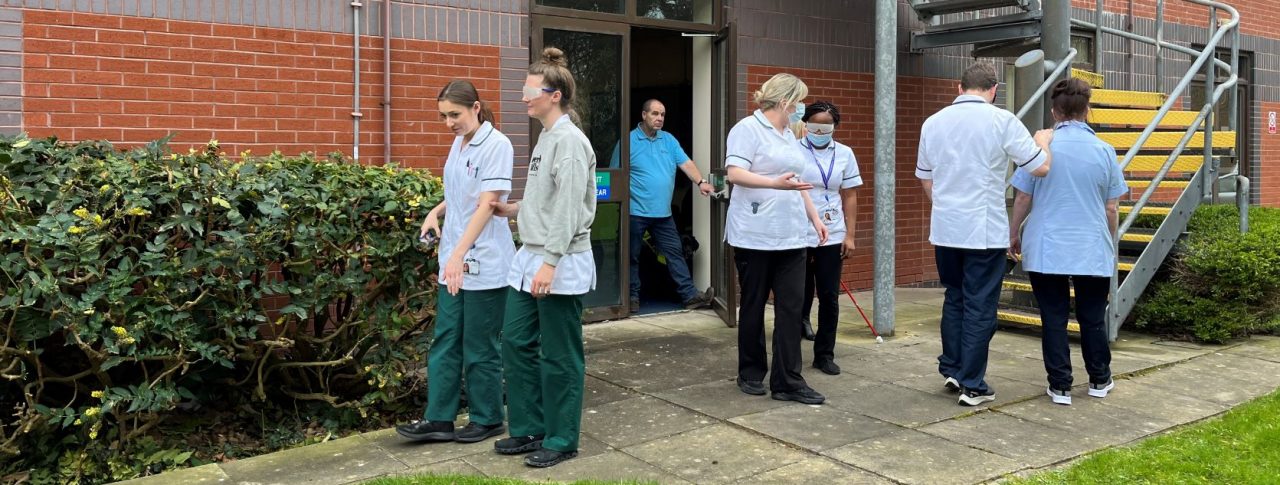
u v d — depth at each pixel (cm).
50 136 463
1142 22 1079
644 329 697
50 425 421
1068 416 478
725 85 715
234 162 496
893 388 531
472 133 422
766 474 392
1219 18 1165
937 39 857
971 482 382
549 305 395
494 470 398
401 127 622
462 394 504
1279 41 1255
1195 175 701
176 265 406
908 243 919
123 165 421
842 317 761
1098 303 508
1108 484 378
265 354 451
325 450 425
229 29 561
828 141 557
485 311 431
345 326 465
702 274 804
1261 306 667
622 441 436
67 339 402
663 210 750
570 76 398
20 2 502
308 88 588
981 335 489
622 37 719
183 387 444
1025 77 735
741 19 782
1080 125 505
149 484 384
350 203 450
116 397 406
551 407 406
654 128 734
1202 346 650
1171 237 684
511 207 426
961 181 489
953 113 494
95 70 522
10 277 379
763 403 499
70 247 386
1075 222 493
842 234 563
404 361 480
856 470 396
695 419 470
